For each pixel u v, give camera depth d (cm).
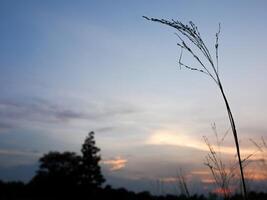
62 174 7312
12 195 6241
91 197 6931
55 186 7106
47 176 7294
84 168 7612
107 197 5775
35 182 7138
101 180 7525
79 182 7444
